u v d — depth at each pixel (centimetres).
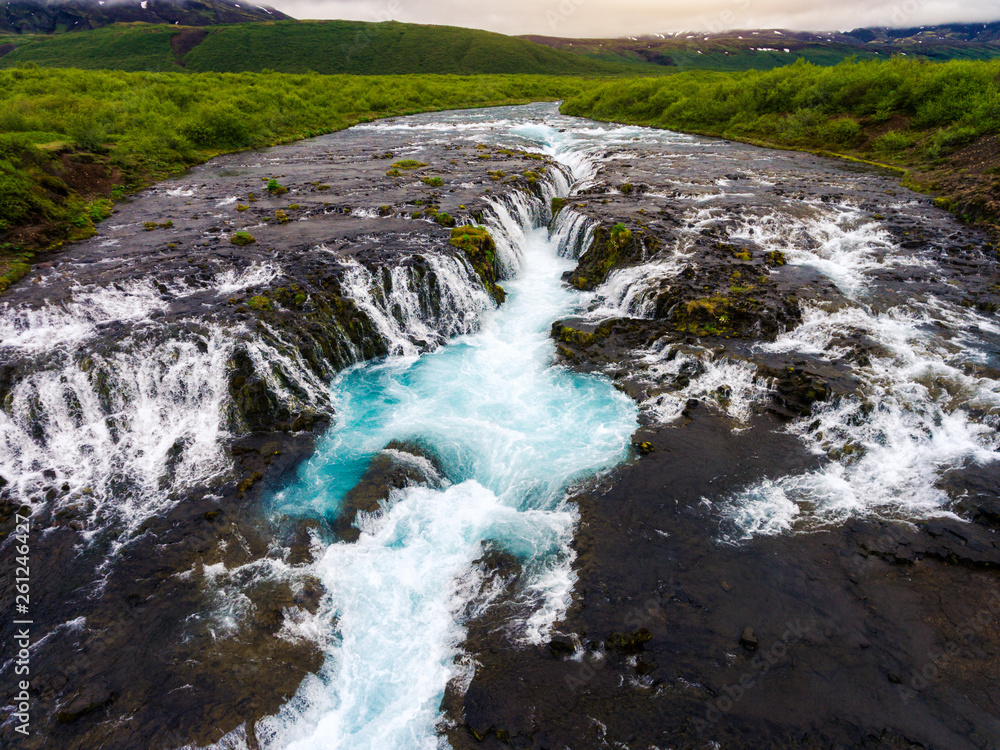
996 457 1266
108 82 5541
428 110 7369
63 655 973
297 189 3103
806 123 4678
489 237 2345
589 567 1123
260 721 890
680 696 891
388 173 3400
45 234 2338
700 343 1748
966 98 3791
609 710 882
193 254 2166
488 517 1281
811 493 1255
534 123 6284
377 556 1186
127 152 3588
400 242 2231
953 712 845
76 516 1250
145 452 1424
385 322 1953
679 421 1512
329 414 1598
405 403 1678
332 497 1314
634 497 1283
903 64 4594
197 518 1245
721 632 980
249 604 1067
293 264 2044
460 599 1095
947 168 3350
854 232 2519
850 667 914
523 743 850
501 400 1686
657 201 2920
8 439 1412
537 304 2267
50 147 3152
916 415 1382
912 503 1202
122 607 1056
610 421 1549
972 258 2195
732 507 1238
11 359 1524
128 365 1539
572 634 995
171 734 863
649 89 6469
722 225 2536
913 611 995
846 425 1411
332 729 902
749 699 879
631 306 2055
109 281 1928
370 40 12119
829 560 1100
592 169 3816
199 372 1536
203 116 4509
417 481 1371
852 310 1833
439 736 877
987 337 1673
